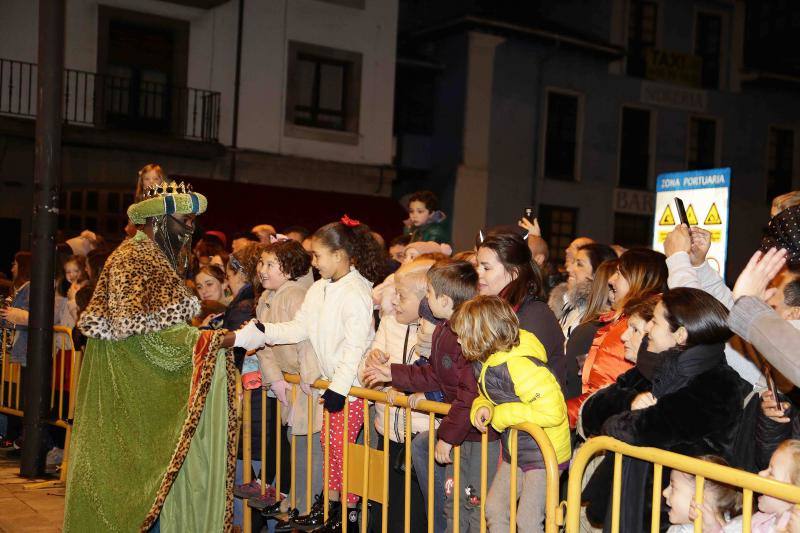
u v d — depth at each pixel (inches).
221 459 183.9
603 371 165.6
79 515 187.2
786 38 1060.5
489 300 148.6
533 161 907.4
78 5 663.1
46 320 284.0
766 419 129.0
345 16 768.9
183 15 701.9
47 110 279.4
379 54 788.0
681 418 128.0
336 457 195.3
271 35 735.7
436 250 257.4
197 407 176.1
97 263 296.0
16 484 275.0
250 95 727.7
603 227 952.3
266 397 216.2
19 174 645.3
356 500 194.5
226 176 720.3
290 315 206.4
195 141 694.5
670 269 166.4
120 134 664.4
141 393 181.9
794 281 138.6
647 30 986.1
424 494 175.2
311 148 756.6
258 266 215.6
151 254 181.8
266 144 735.7
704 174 255.4
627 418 132.0
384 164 790.5
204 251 366.6
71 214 663.1
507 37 882.1
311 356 195.9
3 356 327.0
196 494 184.1
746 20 1045.8
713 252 250.8
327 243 191.6
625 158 971.3
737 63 1035.9
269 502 207.3
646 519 133.3
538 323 161.5
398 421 184.1
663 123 991.0
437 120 903.1
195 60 708.7
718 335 131.0
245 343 185.0
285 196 710.5
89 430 186.9
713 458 126.1
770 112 1058.7
